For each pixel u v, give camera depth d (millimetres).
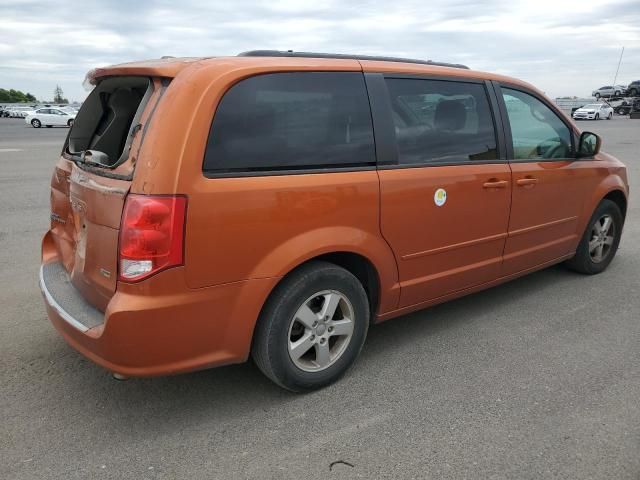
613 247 5395
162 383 3285
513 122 4086
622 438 2758
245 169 2715
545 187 4285
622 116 47906
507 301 4625
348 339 3264
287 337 2973
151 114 2635
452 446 2697
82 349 2760
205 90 2605
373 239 3197
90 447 2684
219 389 3229
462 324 4160
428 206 3439
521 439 2750
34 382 3266
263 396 3156
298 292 2941
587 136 4652
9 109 54812
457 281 3814
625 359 3604
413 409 3023
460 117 3715
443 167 3529
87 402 3072
